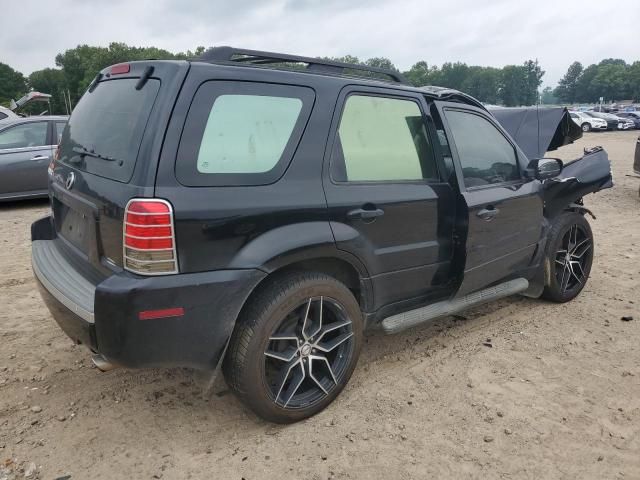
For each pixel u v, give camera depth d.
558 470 2.64
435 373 3.53
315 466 2.64
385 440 2.84
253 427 2.94
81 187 2.80
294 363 2.87
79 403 3.12
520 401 3.21
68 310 2.62
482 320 4.40
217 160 2.53
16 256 5.95
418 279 3.43
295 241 2.69
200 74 2.54
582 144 24.44
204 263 2.47
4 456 2.65
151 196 2.35
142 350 2.42
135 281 2.37
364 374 3.50
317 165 2.85
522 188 4.08
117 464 2.63
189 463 2.65
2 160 8.41
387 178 3.21
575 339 4.05
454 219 3.56
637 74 125.94
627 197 10.38
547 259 4.52
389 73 3.49
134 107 2.62
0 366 3.50
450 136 3.58
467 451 2.76
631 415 3.09
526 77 136.50
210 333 2.53
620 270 5.70
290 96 2.83
